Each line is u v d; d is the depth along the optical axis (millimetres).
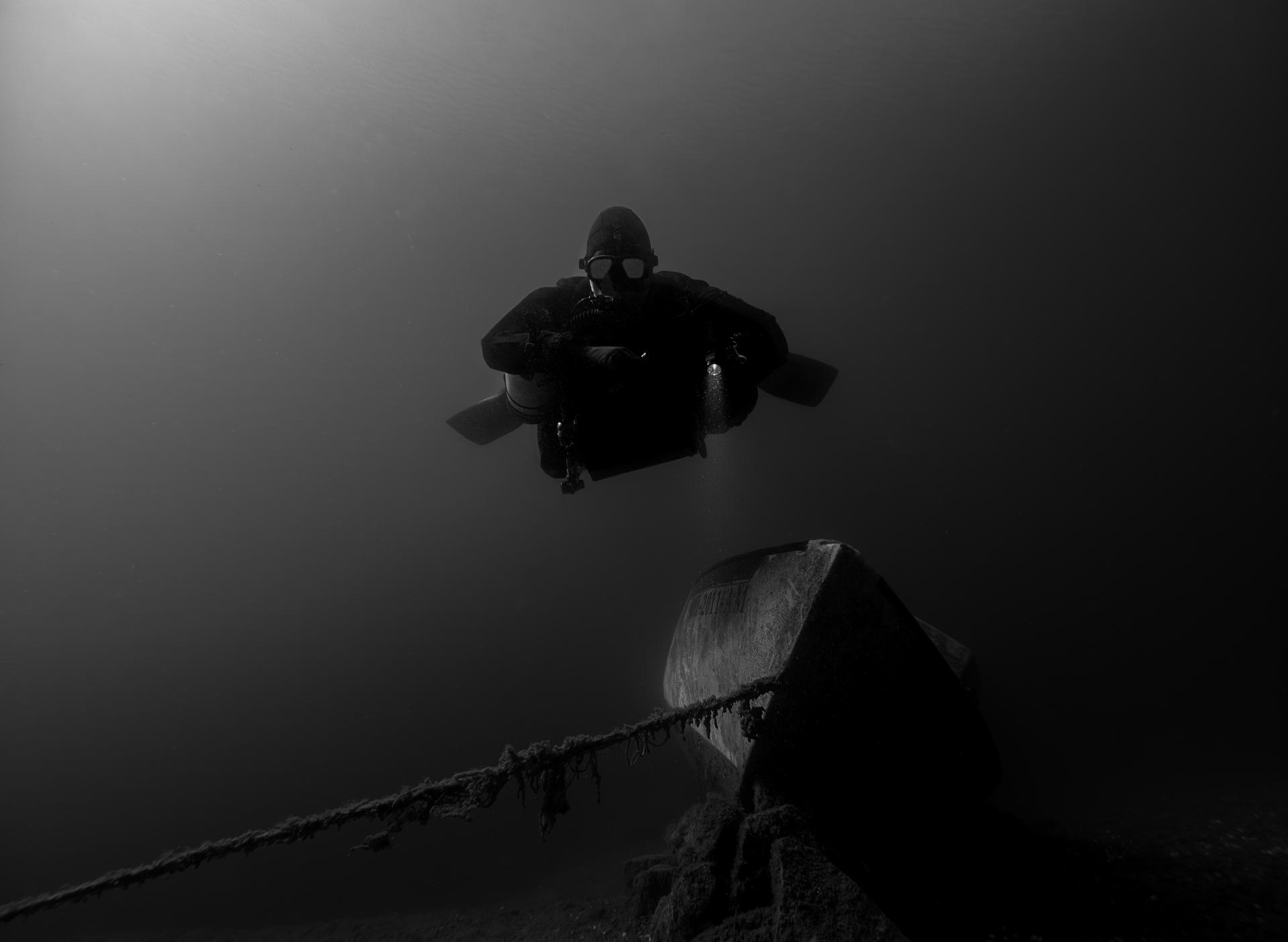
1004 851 2820
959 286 25562
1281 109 18750
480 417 3064
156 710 24641
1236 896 2590
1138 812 5328
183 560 32781
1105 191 21984
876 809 2832
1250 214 19812
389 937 5375
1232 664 11320
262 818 15953
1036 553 19219
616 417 2131
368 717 20328
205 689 25531
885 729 2725
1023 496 22375
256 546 32688
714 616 3818
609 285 2037
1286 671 10375
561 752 2006
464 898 8961
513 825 11430
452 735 18016
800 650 2656
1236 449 19219
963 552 20875
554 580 27844
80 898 1370
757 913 2430
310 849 11930
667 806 10586
